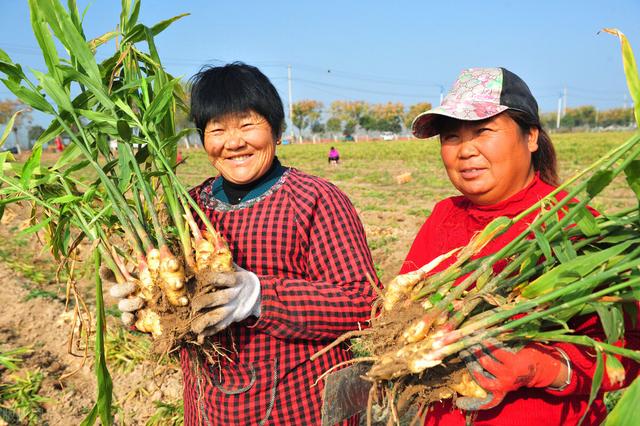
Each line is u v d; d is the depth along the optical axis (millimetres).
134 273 1748
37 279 6461
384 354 1468
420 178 18531
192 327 1466
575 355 1359
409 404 1546
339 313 1659
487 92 1546
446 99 1644
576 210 1335
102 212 1779
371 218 10523
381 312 1565
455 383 1427
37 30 1766
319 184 1820
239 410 1785
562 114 105188
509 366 1312
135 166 1708
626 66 1198
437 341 1376
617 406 1205
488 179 1599
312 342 1809
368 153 36781
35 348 4648
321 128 104188
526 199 1622
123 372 4215
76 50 1784
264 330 1636
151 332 1576
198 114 1746
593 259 1348
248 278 1526
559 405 1514
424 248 1943
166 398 3885
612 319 1263
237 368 1767
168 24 1996
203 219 1614
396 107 101500
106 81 1975
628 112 94875
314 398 1816
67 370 4320
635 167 1221
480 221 1704
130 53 1920
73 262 1979
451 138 1644
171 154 1941
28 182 1801
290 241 1758
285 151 44219
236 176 1777
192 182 19016
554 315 1361
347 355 1925
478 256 1652
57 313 5387
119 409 3684
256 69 1771
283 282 1635
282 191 1806
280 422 1787
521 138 1585
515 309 1334
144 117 1771
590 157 27750
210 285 1483
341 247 1744
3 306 5484
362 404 1628
